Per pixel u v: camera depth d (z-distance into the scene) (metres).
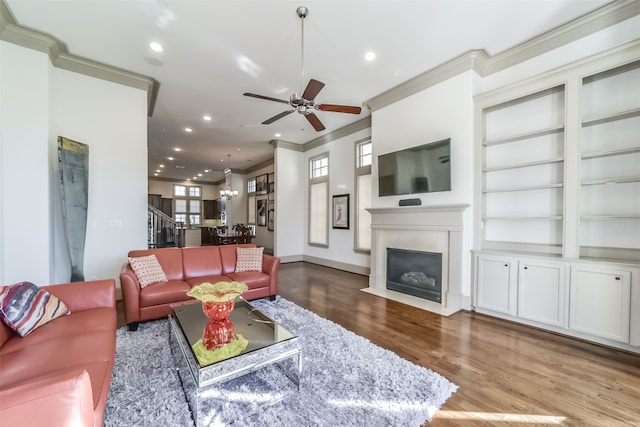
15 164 2.96
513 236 3.43
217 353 1.73
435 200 3.84
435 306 3.68
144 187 4.05
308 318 3.20
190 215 13.97
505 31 3.02
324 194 6.89
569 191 2.81
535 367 2.22
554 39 3.07
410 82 4.04
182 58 3.49
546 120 3.17
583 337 2.70
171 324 2.43
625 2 2.60
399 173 4.18
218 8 2.64
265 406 1.73
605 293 2.53
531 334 2.83
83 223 3.47
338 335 2.76
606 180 2.64
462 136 3.55
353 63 3.61
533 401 1.82
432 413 1.70
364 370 2.14
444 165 3.63
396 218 4.29
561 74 2.85
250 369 1.71
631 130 2.66
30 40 3.00
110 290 2.47
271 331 2.08
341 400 1.80
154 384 1.94
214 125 5.94
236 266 3.99
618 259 2.70
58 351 1.59
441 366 2.23
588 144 2.90
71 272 3.31
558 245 3.09
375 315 3.38
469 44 3.25
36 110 3.06
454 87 3.62
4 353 1.58
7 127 2.93
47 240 3.12
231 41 3.15
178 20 2.82
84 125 3.61
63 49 3.30
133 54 3.41
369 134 5.65
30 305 1.90
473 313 3.44
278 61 3.56
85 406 0.96
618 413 1.71
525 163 3.14
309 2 2.57
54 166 3.37
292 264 7.05
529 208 3.30
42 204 3.09
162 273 3.37
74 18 2.79
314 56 3.45
